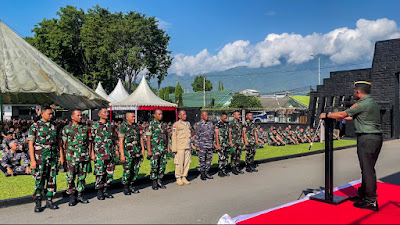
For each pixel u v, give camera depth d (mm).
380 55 22172
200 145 8805
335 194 6770
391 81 21594
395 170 10086
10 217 5660
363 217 5176
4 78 10945
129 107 24469
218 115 39188
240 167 10844
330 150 6031
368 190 5590
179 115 8281
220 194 7215
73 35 40594
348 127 23453
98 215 5738
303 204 6008
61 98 15461
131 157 7141
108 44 36938
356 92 5902
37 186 5930
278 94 58688
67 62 42938
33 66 11938
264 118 42219
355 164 11523
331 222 4930
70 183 6355
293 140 19422
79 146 6363
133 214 5781
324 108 25766
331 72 24984
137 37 38219
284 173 9773
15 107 30375
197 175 9500
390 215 5281
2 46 11812
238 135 9523
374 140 5586
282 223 4906
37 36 41375
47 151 5961
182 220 5438
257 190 7590
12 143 9508
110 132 6797
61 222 5375
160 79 42312
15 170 9539
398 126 21844
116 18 41125
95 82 41469
